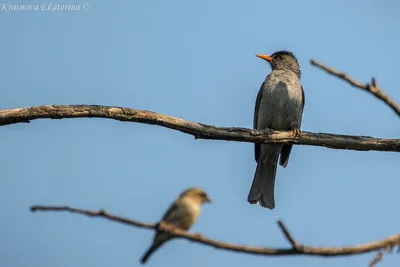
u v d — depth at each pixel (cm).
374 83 789
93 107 1208
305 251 663
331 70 782
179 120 1234
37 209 658
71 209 663
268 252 669
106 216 665
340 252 666
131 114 1212
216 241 672
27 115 1195
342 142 1270
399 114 792
